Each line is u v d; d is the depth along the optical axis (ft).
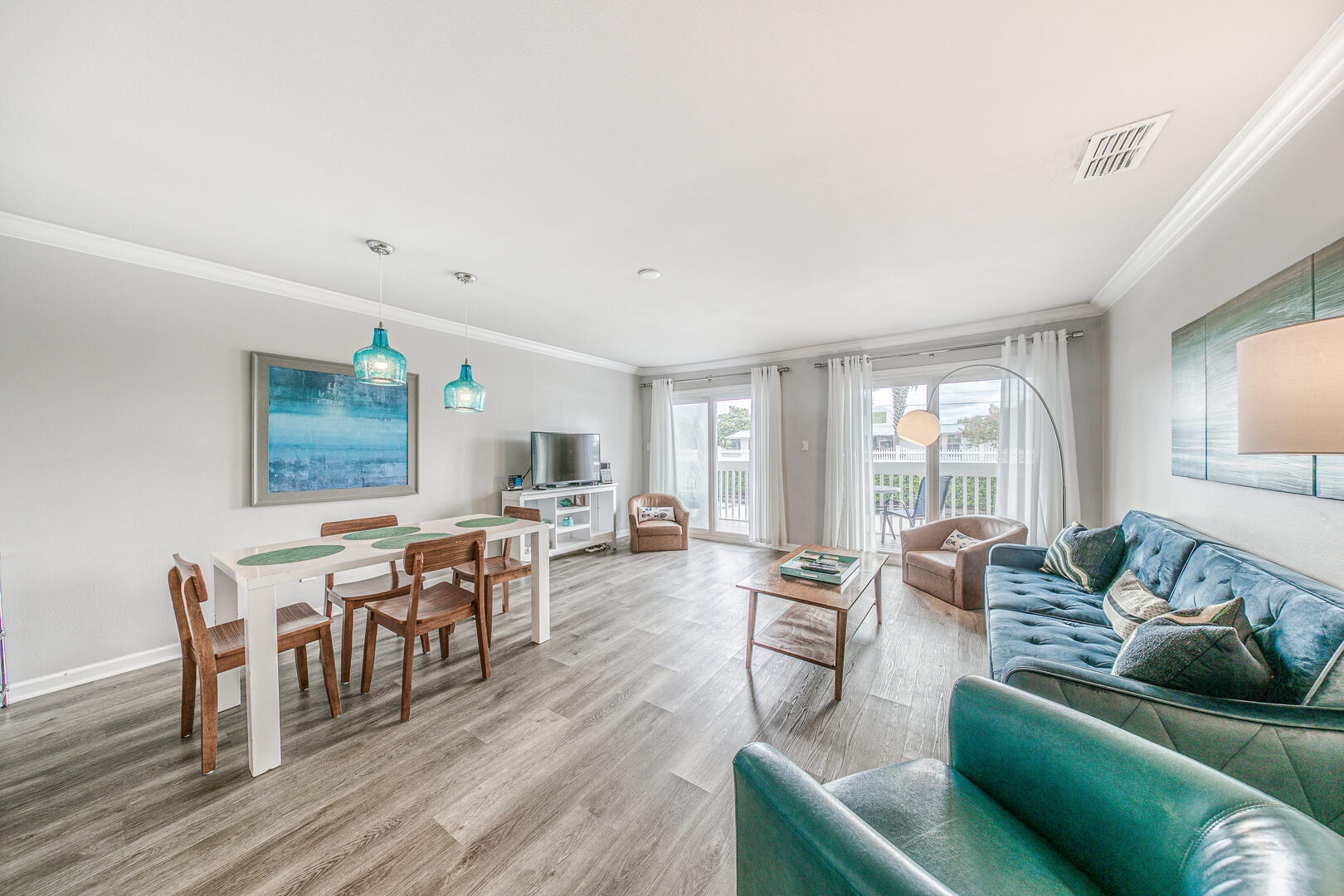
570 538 17.29
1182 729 3.82
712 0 3.70
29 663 7.46
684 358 18.89
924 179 6.29
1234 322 6.04
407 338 12.69
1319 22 3.87
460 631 9.99
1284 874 1.95
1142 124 5.18
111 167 5.87
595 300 11.45
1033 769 3.23
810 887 2.40
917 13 3.83
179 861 4.39
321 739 6.28
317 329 10.89
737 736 6.31
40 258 7.52
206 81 4.47
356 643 9.52
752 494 17.87
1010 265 9.36
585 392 18.45
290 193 6.54
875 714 6.79
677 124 5.19
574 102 4.83
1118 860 2.72
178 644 8.87
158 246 8.32
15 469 7.39
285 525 10.40
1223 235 6.38
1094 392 11.96
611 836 4.69
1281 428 3.10
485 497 14.70
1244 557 5.42
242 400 9.75
